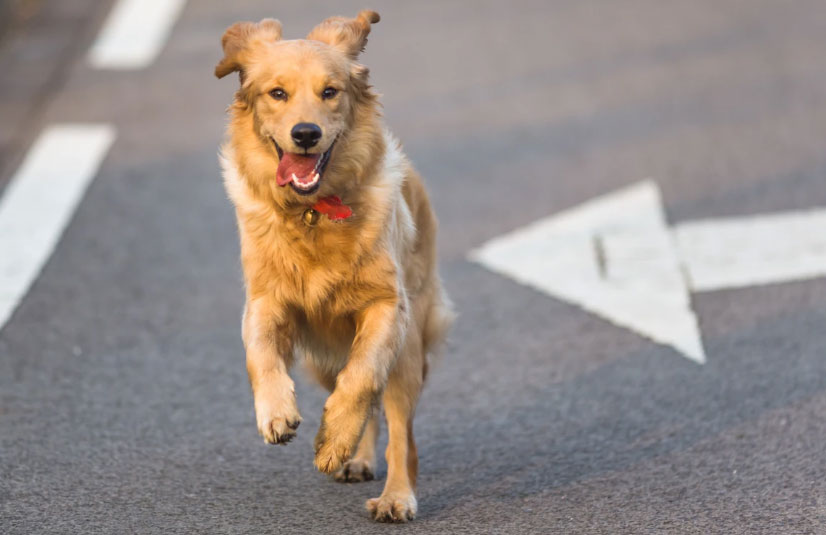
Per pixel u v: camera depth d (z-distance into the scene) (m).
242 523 7.90
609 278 12.80
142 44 21.28
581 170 16.00
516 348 11.24
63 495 8.31
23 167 16.19
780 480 8.31
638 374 10.52
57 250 13.72
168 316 12.03
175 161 16.39
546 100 18.52
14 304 12.27
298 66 7.98
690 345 11.07
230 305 12.33
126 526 7.83
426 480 8.66
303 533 7.73
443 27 22.06
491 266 13.30
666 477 8.48
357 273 8.01
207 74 19.69
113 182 15.76
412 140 17.16
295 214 7.95
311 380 8.97
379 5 23.50
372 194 8.12
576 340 11.35
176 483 8.56
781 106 17.91
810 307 11.75
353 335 8.41
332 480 8.69
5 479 8.56
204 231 14.32
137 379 10.55
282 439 7.44
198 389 10.35
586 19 22.42
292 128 7.73
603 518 7.85
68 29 22.23
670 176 15.62
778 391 9.95
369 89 8.41
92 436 9.37
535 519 7.87
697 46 20.73
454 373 10.74
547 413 9.81
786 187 15.02
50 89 19.16
